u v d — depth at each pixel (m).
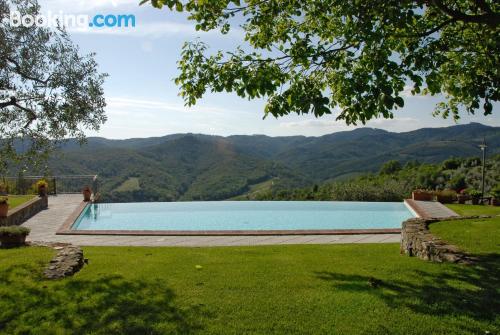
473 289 4.54
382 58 4.65
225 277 5.23
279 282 5.00
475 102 5.39
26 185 16.69
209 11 5.82
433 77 5.39
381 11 4.65
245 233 9.47
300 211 16.75
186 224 14.08
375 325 3.76
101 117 7.57
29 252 6.40
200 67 6.06
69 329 3.77
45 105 6.91
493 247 6.21
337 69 5.71
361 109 4.36
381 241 8.66
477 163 28.91
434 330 3.63
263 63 5.44
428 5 5.38
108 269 5.67
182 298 4.47
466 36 6.49
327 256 6.52
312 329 3.71
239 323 3.84
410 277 5.07
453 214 13.33
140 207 17.73
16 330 3.76
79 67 7.23
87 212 14.84
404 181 23.22
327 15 6.23
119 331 3.71
